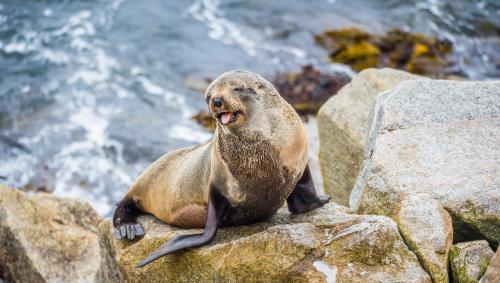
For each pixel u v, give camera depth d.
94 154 19.17
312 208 9.61
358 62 24.98
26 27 26.59
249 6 29.39
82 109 21.48
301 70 24.45
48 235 12.95
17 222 12.73
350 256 8.00
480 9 29.83
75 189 17.78
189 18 28.09
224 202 8.88
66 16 27.59
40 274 12.05
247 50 25.88
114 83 23.06
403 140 10.27
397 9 29.72
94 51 25.16
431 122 10.53
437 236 8.42
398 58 25.41
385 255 8.03
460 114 10.56
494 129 10.20
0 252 12.80
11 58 24.47
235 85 8.30
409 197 8.98
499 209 8.94
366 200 9.62
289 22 28.19
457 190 9.26
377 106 11.45
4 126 20.58
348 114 14.16
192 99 22.34
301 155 8.66
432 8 29.73
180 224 9.87
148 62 24.61
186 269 8.87
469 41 27.41
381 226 8.13
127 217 10.49
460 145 10.05
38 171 18.48
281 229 8.32
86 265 12.37
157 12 28.30
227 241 8.89
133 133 20.19
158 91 22.70
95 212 14.27
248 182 8.59
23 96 22.20
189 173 9.51
